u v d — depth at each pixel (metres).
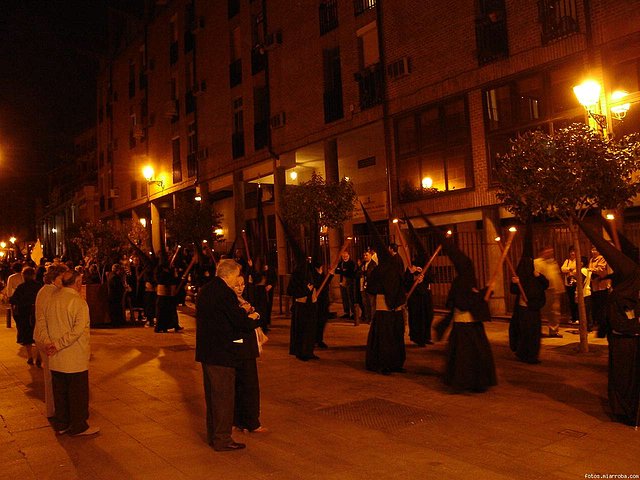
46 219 60.28
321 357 10.26
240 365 5.62
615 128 11.96
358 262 15.72
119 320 15.85
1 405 7.55
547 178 8.91
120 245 25.86
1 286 26.16
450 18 15.49
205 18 27.09
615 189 8.98
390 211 17.16
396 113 16.98
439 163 15.92
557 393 7.27
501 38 14.33
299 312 10.14
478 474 4.77
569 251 12.88
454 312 7.62
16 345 12.90
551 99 13.34
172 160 30.50
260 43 22.33
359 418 6.49
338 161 21.59
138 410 7.07
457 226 15.84
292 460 5.23
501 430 5.89
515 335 9.42
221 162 25.88
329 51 20.05
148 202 33.22
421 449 5.41
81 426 6.10
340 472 4.90
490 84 14.52
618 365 6.02
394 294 8.76
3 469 5.21
